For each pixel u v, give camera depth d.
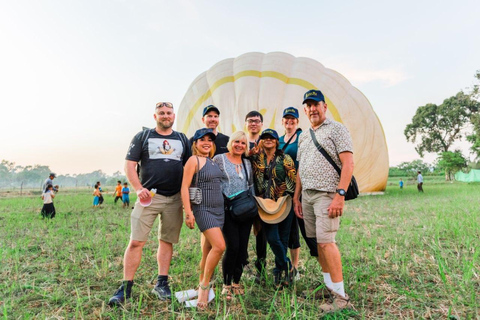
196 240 6.08
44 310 3.19
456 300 3.03
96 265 4.45
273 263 4.64
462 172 45.88
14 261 4.86
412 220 7.75
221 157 3.70
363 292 3.42
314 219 3.41
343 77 16.33
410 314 2.91
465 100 50.25
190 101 17.23
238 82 15.71
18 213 11.85
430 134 55.81
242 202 3.39
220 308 3.14
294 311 2.80
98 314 3.05
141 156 3.70
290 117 4.32
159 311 3.14
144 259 4.89
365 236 6.04
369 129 15.77
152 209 3.57
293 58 16.23
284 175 3.88
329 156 3.23
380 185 16.80
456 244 5.09
